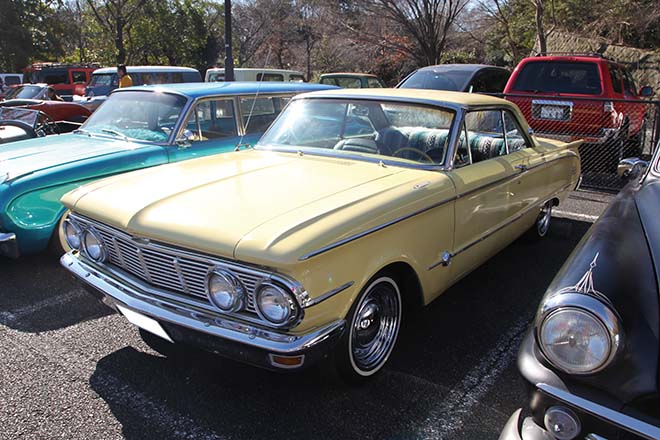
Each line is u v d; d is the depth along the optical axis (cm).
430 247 315
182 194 293
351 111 390
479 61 2394
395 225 279
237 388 293
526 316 381
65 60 3506
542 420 190
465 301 405
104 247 303
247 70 1648
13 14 2988
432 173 335
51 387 293
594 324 179
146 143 529
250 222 251
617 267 202
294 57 3503
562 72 805
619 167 392
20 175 434
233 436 255
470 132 368
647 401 172
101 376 304
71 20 3594
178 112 543
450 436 256
